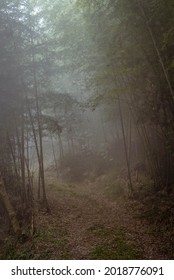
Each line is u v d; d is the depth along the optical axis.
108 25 12.70
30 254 9.05
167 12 9.10
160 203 11.55
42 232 10.10
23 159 12.47
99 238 9.73
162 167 12.84
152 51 10.24
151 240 9.34
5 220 11.72
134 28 10.54
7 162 12.94
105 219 11.89
